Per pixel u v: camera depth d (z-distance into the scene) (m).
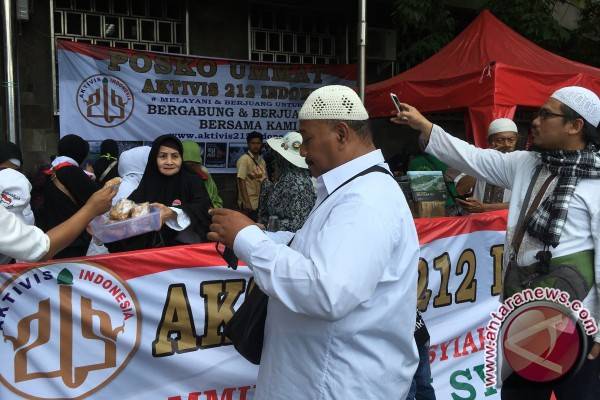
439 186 3.68
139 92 6.85
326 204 1.67
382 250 1.53
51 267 2.18
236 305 2.54
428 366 2.76
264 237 1.59
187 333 2.46
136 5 7.23
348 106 1.69
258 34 8.07
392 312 1.64
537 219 2.35
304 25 8.41
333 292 1.44
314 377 1.61
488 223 3.31
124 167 3.76
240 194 7.23
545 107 2.36
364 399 1.61
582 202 2.27
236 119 7.46
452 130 9.51
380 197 1.60
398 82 6.69
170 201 3.26
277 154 3.42
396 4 8.00
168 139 3.31
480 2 9.23
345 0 8.34
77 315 2.24
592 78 6.11
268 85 7.62
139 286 2.35
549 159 2.36
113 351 2.31
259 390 1.75
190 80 7.13
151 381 2.40
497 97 5.51
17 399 2.15
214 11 7.66
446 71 6.45
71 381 2.24
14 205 3.14
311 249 1.54
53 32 6.65
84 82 6.55
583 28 9.64
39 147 6.67
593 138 2.31
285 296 1.50
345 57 8.66
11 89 4.79
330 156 1.72
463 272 3.24
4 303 2.11
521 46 6.63
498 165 2.62
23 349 2.15
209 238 1.67
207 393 2.52
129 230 2.69
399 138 9.08
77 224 1.98
